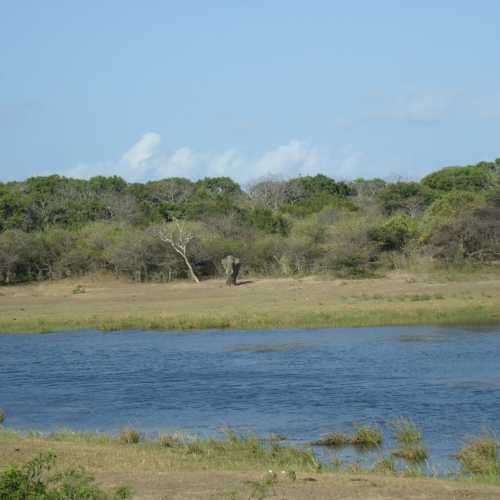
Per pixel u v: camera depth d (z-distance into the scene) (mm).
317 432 37219
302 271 127312
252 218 155125
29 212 170750
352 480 24859
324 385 49000
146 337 75062
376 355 60000
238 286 115688
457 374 51500
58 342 73062
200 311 90062
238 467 27969
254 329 78000
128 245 129875
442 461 31094
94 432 37406
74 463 27500
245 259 131750
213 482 24578
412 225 133125
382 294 98688
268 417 40812
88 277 133375
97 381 53000
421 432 36406
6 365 60312
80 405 45219
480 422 38375
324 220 146750
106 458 28609
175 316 85812
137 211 176500
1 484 20703
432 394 45344
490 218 124250
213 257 132000
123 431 34438
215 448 32344
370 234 128625
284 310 87062
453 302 87625
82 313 92500
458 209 128875
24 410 44031
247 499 22406
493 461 29922
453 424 38062
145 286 122562
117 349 67625
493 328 72812
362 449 33562
